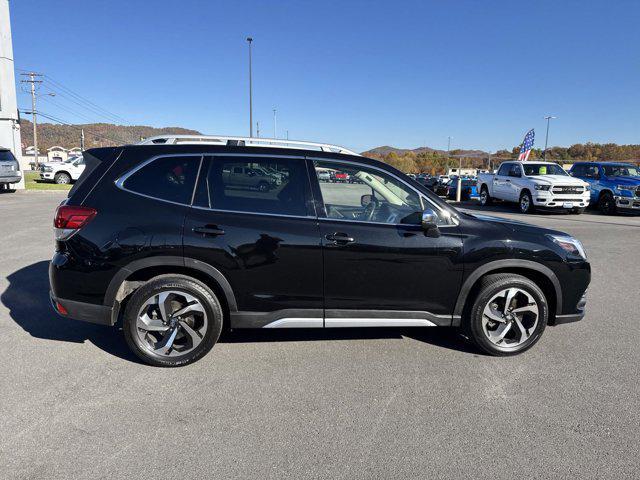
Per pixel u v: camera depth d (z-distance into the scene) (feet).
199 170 12.04
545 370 12.25
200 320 12.01
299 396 10.64
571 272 12.94
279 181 12.21
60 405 9.98
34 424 9.24
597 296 19.56
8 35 72.43
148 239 11.46
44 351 12.72
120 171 11.96
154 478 7.74
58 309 11.85
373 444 8.85
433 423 9.62
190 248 11.53
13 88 73.41
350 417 9.80
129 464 8.09
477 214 14.17
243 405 10.18
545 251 12.71
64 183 86.12
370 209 12.58
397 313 12.53
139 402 10.19
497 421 9.75
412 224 12.39
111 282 11.51
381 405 10.32
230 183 12.05
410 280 12.35
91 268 11.48
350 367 12.21
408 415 9.92
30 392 10.50
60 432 8.99
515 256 12.60
